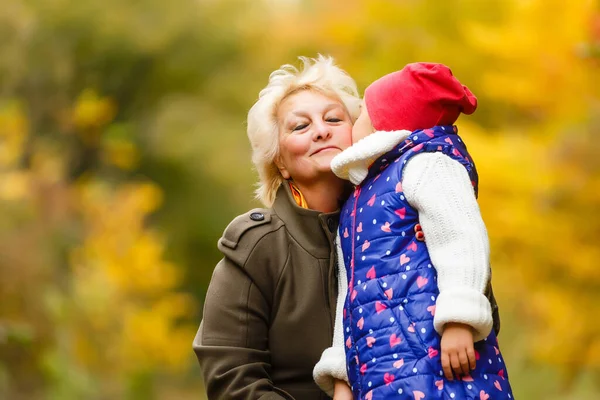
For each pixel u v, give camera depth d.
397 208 2.95
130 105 24.33
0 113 15.50
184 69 24.33
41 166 16.59
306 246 3.32
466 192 2.89
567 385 9.66
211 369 3.23
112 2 23.09
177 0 24.28
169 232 23.11
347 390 3.05
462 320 2.70
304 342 3.26
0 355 11.60
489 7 13.44
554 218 9.55
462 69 13.41
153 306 16.28
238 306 3.27
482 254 2.78
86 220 16.50
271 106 3.47
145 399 14.62
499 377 2.84
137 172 23.16
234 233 3.35
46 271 13.73
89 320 14.00
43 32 21.92
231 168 22.98
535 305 10.02
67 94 22.16
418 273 2.86
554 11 10.35
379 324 2.86
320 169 3.35
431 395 2.74
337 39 15.06
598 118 9.53
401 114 3.10
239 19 24.34
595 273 9.50
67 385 12.09
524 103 10.72
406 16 14.30
